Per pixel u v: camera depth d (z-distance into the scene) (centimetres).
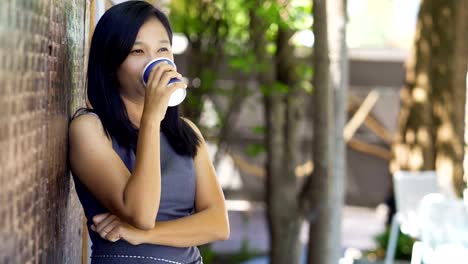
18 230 174
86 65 327
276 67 733
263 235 1046
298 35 750
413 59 862
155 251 253
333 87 567
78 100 291
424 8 852
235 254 909
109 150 249
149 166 234
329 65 562
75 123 251
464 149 863
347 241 1013
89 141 248
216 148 910
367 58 1126
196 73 788
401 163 866
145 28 250
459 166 850
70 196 274
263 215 1145
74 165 252
